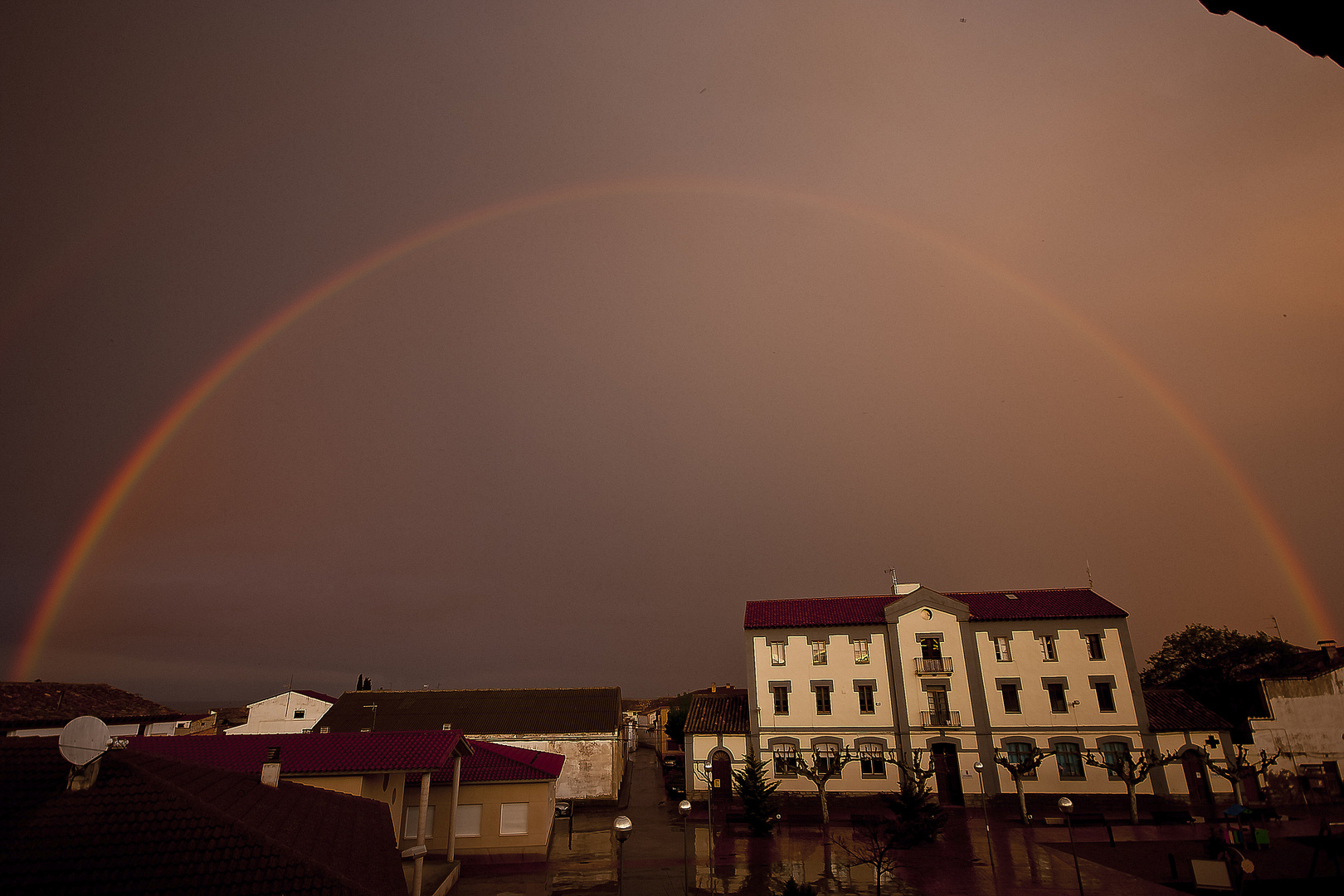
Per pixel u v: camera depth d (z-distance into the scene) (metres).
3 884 11.85
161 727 52.25
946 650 53.31
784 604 59.53
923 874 32.38
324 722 66.38
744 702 58.00
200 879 12.46
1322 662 55.47
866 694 53.44
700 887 31.09
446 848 35.97
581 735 58.44
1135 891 28.94
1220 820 43.34
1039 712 51.09
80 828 13.10
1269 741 47.94
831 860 35.62
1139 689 50.41
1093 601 54.47
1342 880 27.97
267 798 18.67
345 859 15.54
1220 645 66.94
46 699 45.09
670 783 62.09
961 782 50.31
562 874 33.88
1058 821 43.84
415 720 64.69
